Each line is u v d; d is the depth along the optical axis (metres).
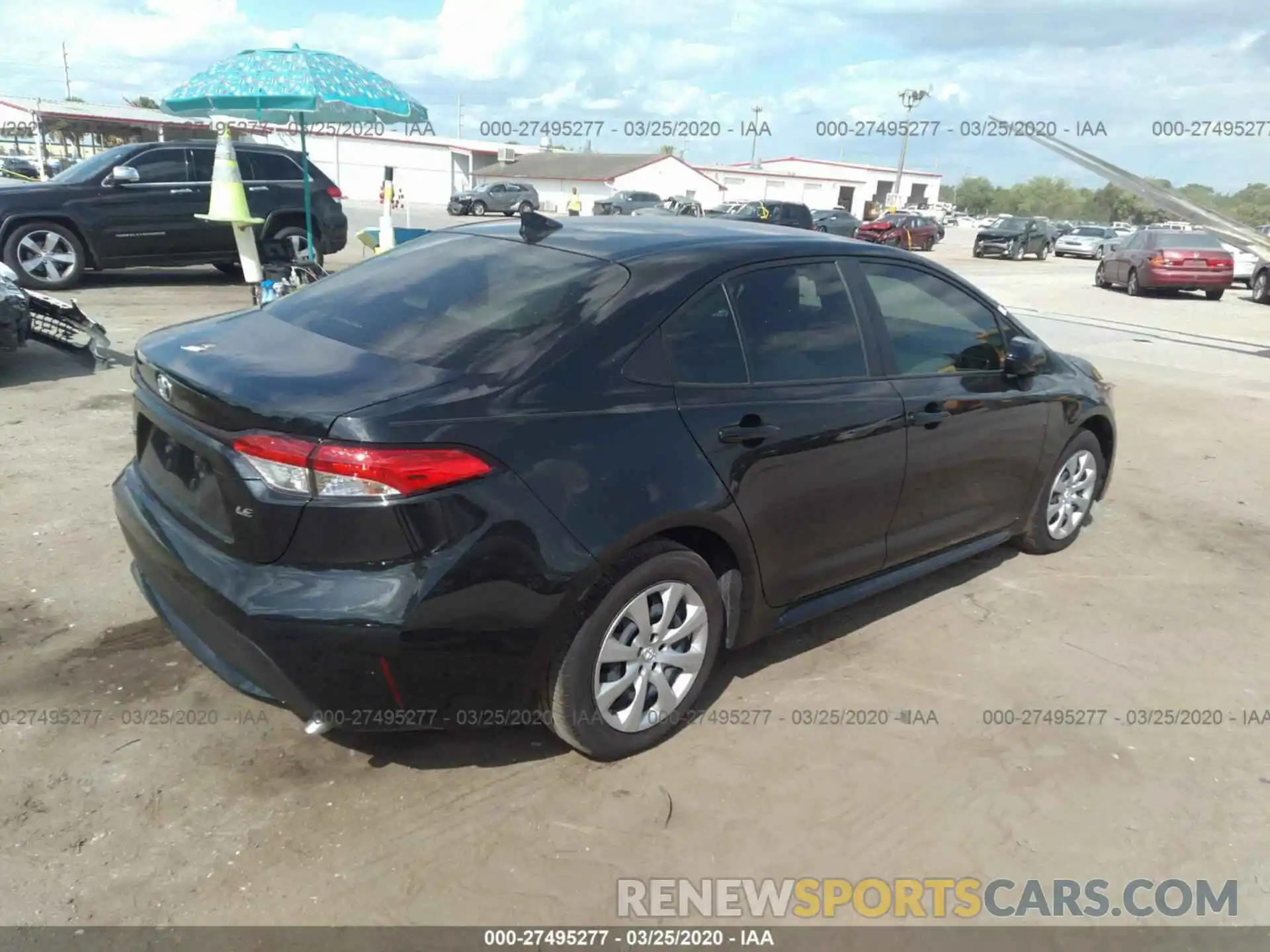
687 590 3.00
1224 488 6.25
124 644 3.49
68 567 4.03
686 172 58.78
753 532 3.12
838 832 2.77
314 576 2.43
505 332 2.83
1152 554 5.02
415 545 2.41
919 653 3.83
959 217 77.62
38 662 3.34
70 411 6.28
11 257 11.11
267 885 2.43
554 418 2.64
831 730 3.26
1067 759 3.18
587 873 2.55
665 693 3.05
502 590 2.52
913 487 3.72
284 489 2.40
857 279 3.62
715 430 2.96
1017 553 4.95
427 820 2.70
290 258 12.67
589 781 2.92
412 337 2.88
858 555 3.62
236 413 2.48
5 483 4.91
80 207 11.28
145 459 3.02
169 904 2.35
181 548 2.65
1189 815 2.94
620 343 2.84
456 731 3.11
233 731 3.02
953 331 3.99
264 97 8.55
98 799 2.69
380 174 51.47
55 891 2.37
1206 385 9.77
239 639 2.49
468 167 56.06
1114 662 3.85
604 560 2.67
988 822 2.86
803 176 67.56
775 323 3.28
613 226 3.50
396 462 2.37
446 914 2.39
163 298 11.23
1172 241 19.36
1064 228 45.53
